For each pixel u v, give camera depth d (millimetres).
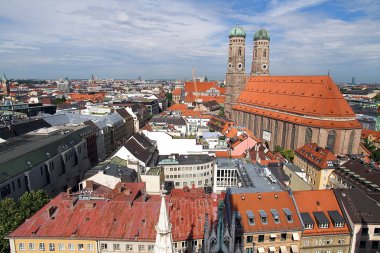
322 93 151625
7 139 107500
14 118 160875
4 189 73438
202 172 110062
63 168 103562
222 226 37406
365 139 184250
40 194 71312
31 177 83750
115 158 101125
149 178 90812
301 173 96250
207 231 37844
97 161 146250
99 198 64500
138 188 70250
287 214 60938
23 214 64062
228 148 134750
